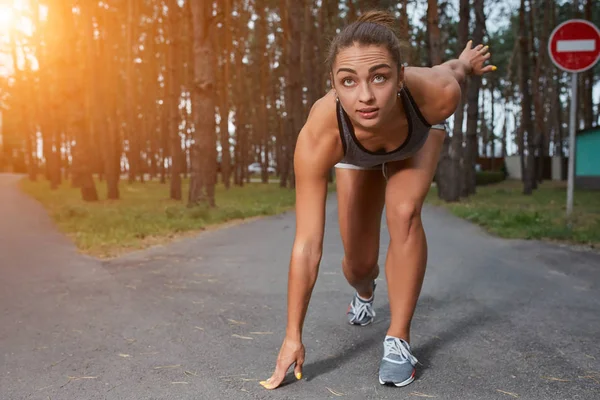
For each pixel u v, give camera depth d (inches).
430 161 104.0
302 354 99.3
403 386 99.7
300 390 98.3
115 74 1068.5
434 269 204.5
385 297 164.7
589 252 235.5
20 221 398.9
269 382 99.3
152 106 1326.3
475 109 667.4
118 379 104.2
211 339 127.3
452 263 215.5
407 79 88.7
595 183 792.3
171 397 95.8
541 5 959.6
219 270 209.0
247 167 1312.7
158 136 1524.4
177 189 649.0
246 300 163.2
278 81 1239.5
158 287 180.1
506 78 1378.0
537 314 145.4
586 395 95.7
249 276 197.8
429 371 107.0
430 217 406.3
